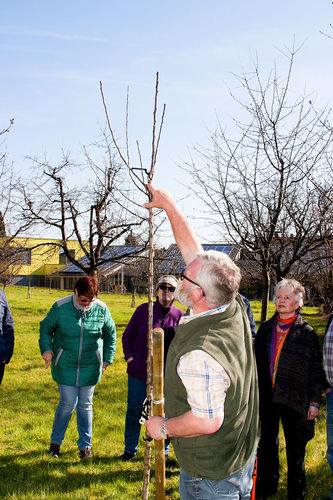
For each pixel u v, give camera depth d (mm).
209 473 2059
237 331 2143
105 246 13297
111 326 5137
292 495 3758
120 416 6641
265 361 4023
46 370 9938
